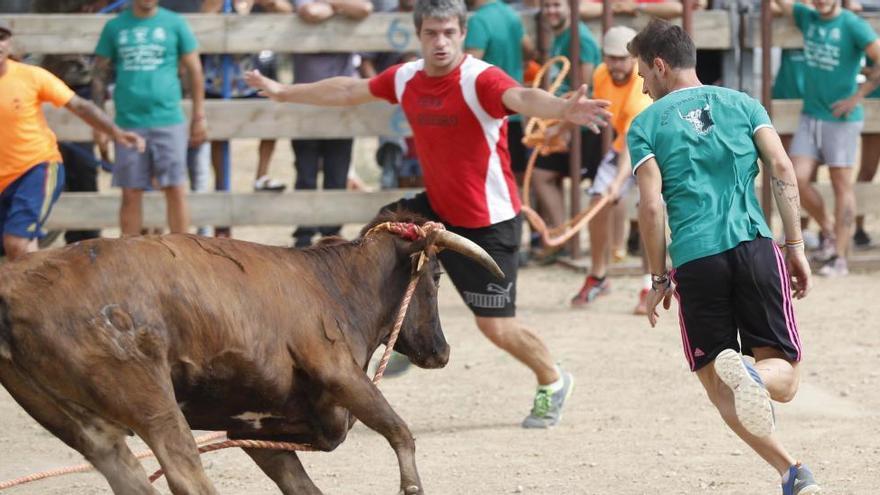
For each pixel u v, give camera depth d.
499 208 11.08
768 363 8.31
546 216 19.31
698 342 8.53
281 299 7.77
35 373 7.00
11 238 14.30
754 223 8.48
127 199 17.11
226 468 10.57
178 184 17.09
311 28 18.45
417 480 7.96
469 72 10.77
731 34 19.23
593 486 9.90
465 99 10.76
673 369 13.67
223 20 18.27
